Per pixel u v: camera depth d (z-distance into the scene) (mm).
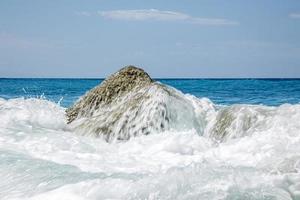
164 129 10375
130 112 10922
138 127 10523
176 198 5332
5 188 6508
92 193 5723
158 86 11172
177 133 9773
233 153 8086
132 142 9992
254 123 9359
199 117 10875
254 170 6320
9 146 9016
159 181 5797
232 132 9594
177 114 10633
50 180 6574
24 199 5934
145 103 10812
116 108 11648
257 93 36781
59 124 12078
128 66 12992
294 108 9367
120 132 10672
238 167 6527
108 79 13008
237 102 28281
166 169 6672
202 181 5723
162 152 8977
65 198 5707
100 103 12586
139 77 12531
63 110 14359
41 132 10680
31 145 9195
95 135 11039
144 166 7598
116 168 7332
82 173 6840
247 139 8586
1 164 7617
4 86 67062
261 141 8227
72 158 8133
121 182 5934
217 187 5523
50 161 7703
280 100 29031
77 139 10234
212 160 7602
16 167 7395
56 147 9164
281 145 7824
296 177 5902
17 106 13312
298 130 8375
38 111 12828
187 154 8836
